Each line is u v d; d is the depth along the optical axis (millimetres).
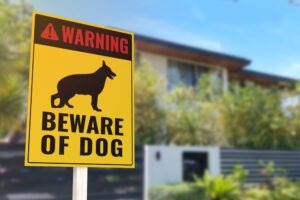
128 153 2229
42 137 2000
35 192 9633
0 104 9977
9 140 10633
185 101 13969
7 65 9945
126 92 2295
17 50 10062
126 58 2340
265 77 21281
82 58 2199
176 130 13602
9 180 9445
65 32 2172
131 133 2260
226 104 14406
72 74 2145
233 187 10148
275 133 14516
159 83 13914
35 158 1968
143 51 16078
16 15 10008
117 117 2234
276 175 13359
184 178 11641
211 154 12391
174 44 16281
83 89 2154
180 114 13680
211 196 9977
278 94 15227
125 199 10430
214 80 15383
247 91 14719
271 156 13828
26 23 10055
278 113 14695
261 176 13219
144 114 12969
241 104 14438
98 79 2215
